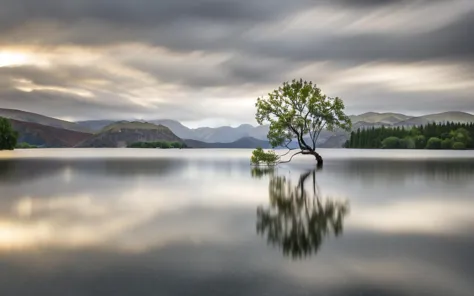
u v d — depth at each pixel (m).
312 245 15.74
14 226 19.42
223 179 46.22
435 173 54.31
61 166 72.38
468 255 14.34
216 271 12.66
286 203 26.86
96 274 12.41
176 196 30.70
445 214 22.44
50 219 21.20
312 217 21.62
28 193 32.78
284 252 14.73
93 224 19.92
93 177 49.19
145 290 11.14
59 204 26.59
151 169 65.44
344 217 21.62
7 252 14.77
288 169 64.75
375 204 26.34
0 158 105.31
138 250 15.05
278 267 13.04
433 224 19.61
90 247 15.51
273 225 19.53
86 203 27.06
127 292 11.02
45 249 15.18
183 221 20.61
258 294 10.87
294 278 12.06
